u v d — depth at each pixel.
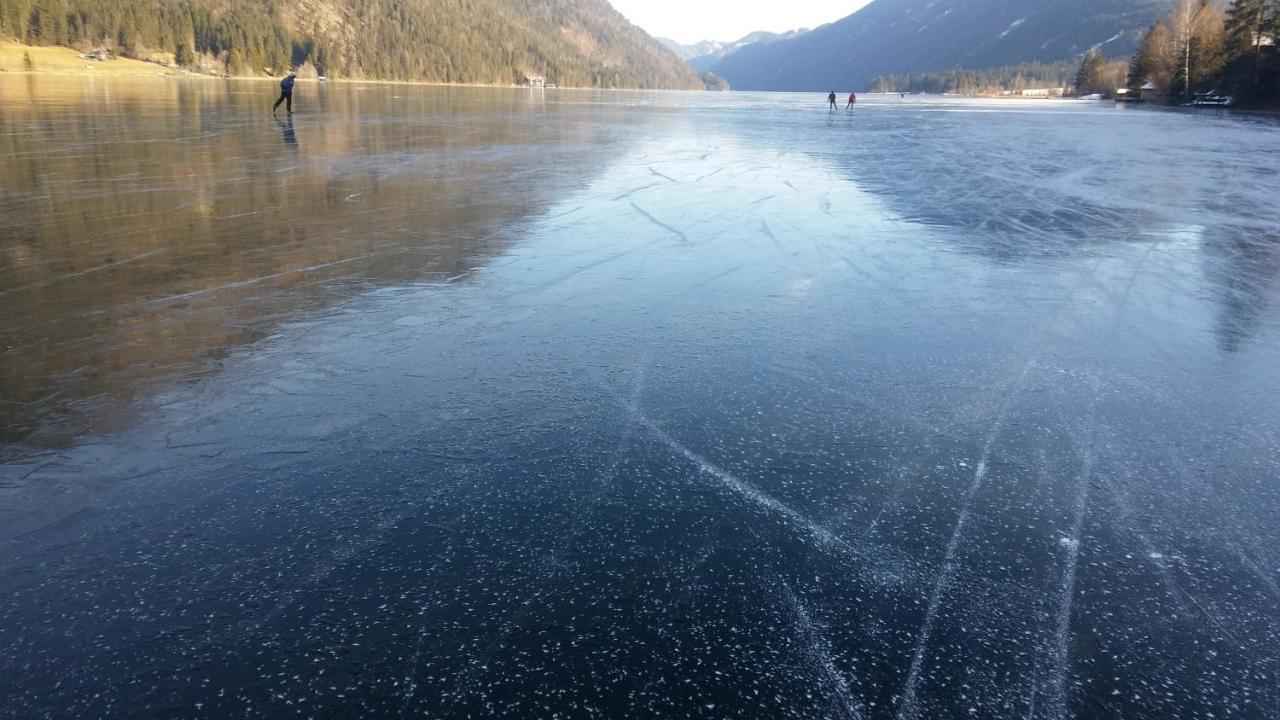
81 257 6.06
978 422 3.55
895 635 2.18
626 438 3.28
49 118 18.22
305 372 3.88
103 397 3.53
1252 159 16.91
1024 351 4.51
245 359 4.04
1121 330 4.96
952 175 13.34
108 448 3.07
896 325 4.94
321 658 2.04
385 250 6.58
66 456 3.01
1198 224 8.95
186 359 4.02
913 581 2.42
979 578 2.44
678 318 4.93
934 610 2.29
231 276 5.64
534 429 3.33
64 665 2.00
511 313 4.95
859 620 2.23
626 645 2.11
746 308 5.20
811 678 2.01
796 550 2.55
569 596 2.29
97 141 13.70
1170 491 2.98
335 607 2.22
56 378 3.73
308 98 38.09
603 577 2.38
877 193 10.88
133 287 5.29
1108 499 2.92
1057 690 2.00
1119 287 6.05
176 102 27.05
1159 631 2.23
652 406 3.60
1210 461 3.22
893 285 5.94
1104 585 2.42
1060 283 6.14
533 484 2.90
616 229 7.76
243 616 2.18
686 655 2.07
